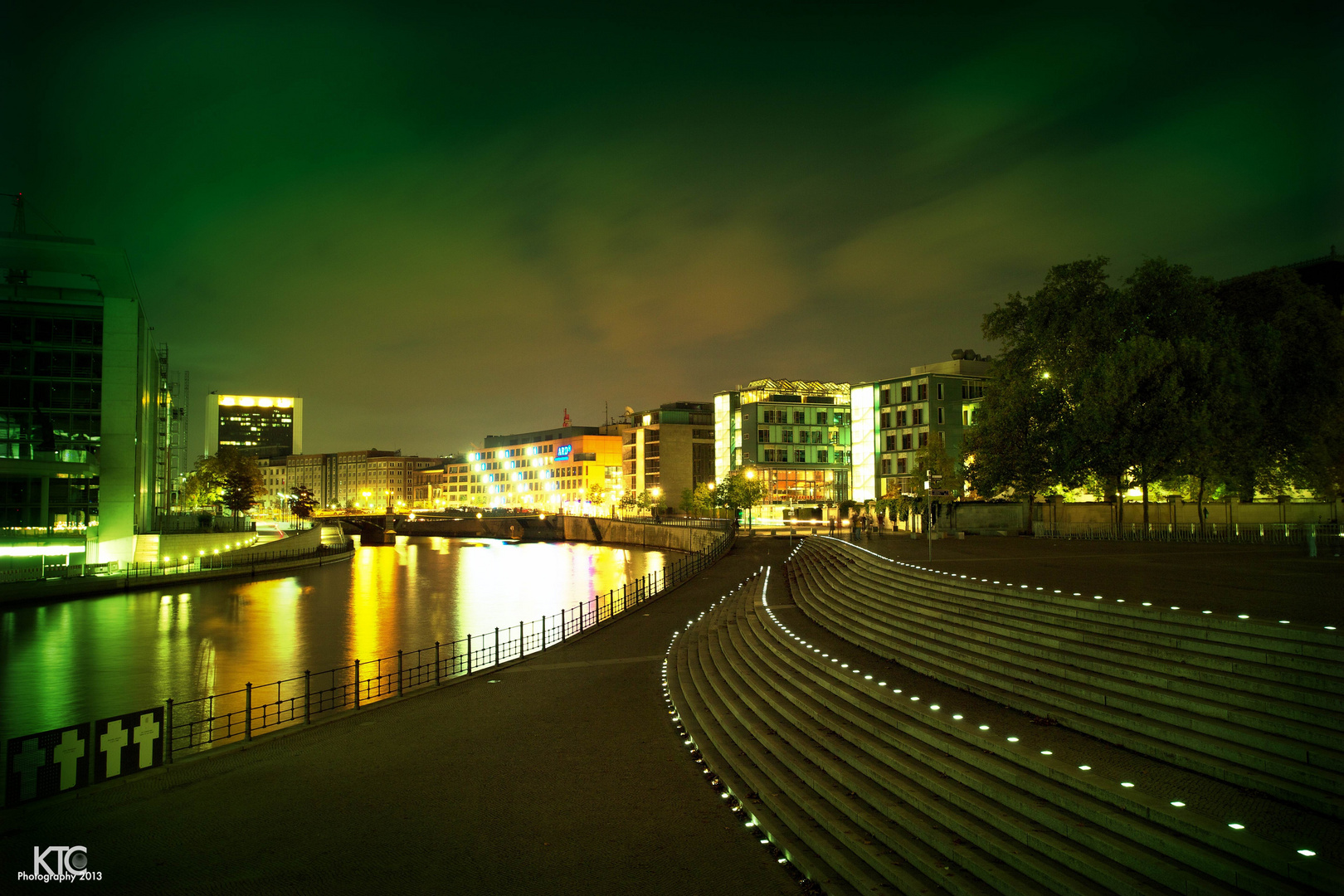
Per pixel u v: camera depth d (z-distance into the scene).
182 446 131.75
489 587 72.81
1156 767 11.38
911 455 100.19
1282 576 22.73
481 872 12.56
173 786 16.81
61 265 68.12
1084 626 17.11
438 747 19.33
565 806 15.27
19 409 71.19
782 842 12.99
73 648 41.34
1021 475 50.41
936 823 11.77
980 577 24.45
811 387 134.25
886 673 18.50
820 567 39.75
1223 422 42.09
